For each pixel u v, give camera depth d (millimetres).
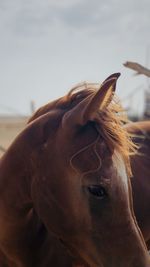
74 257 2012
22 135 2051
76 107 1921
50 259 2195
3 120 26047
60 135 1931
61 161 1897
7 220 2117
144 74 2631
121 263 1851
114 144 1838
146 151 2617
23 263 2180
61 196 1903
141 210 2455
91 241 1883
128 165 1865
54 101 2131
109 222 1832
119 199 1811
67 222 1916
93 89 2045
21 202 2078
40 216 2008
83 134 1876
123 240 1840
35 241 2178
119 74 1811
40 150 1977
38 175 1973
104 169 1812
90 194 1831
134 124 2750
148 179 2531
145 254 1867
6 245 2160
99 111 1870
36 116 2156
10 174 2070
